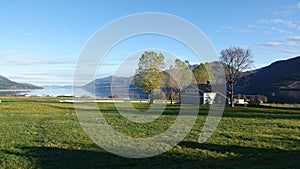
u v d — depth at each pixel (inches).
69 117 1374.3
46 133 896.3
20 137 826.8
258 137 835.4
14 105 1947.6
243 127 1054.4
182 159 593.0
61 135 860.0
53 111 1665.8
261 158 596.1
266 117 1417.3
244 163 557.3
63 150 663.1
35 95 3292.3
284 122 1209.4
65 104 2106.3
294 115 1525.6
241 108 2039.9
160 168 528.7
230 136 851.4
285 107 2112.5
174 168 527.2
